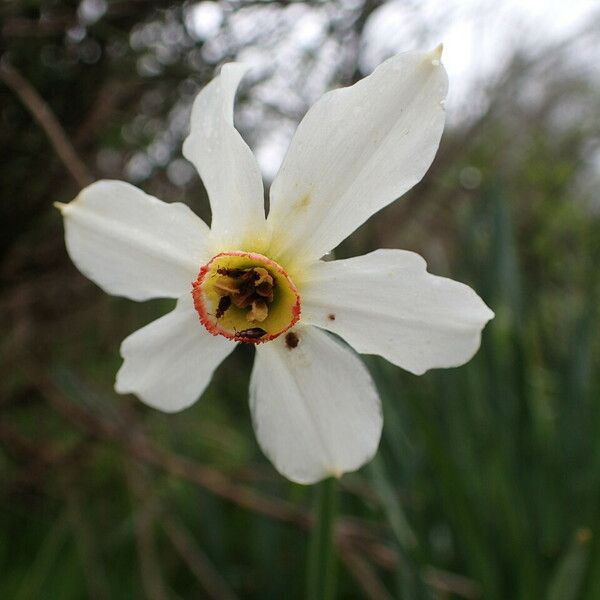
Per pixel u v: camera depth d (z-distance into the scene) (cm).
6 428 17
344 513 18
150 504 17
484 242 18
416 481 16
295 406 8
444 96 7
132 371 8
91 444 17
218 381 24
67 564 16
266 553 17
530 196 32
